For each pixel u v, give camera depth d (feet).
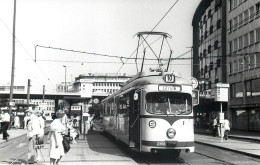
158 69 53.98
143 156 51.19
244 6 142.41
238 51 147.64
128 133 51.70
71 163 40.73
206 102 156.35
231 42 155.43
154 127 44.68
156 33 59.21
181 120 45.24
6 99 256.73
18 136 89.20
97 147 61.00
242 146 66.74
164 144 44.32
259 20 130.41
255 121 132.67
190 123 45.62
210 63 182.80
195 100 49.08
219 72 169.17
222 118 78.38
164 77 46.29
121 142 61.77
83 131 86.22
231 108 153.07
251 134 112.47
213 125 102.42
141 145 45.21
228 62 157.48
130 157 48.14
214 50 176.96
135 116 48.14
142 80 47.29
